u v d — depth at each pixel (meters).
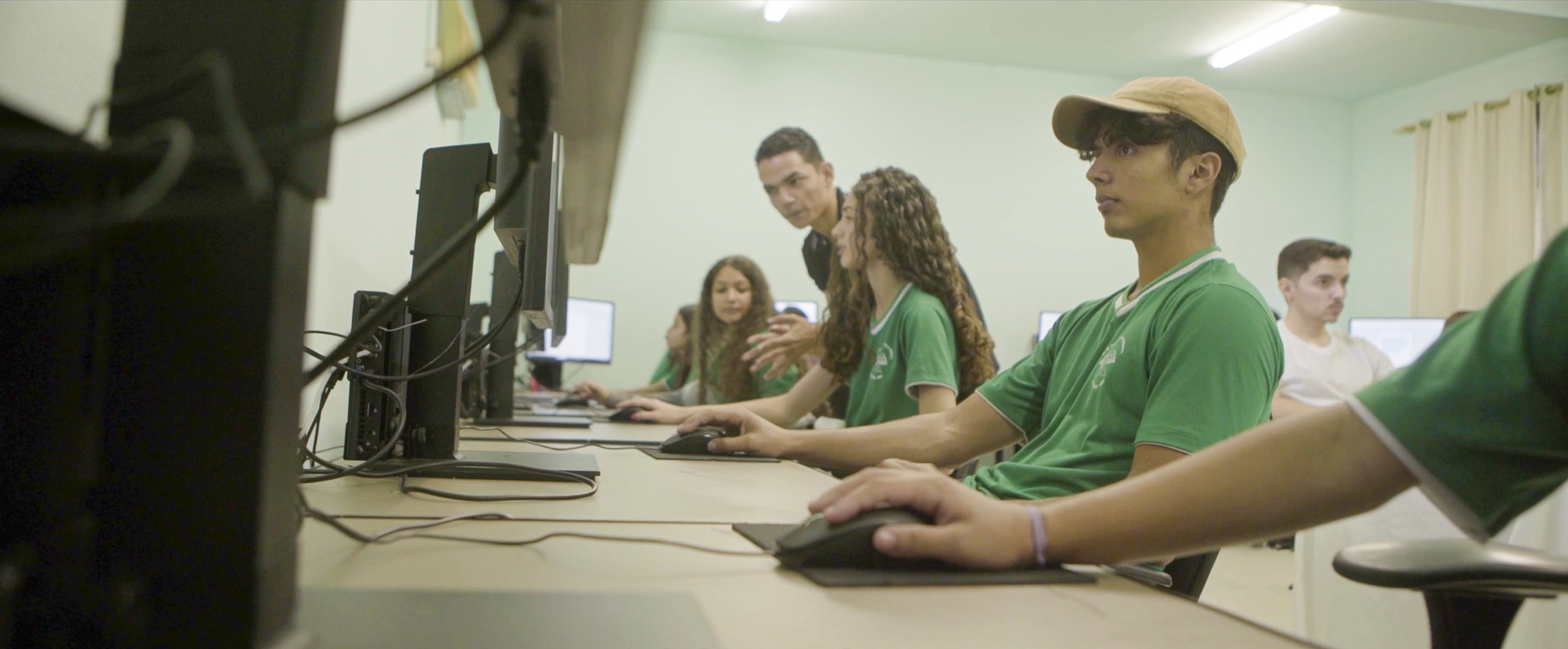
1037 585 0.59
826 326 2.08
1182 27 5.20
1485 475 0.59
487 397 2.27
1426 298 5.62
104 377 0.34
